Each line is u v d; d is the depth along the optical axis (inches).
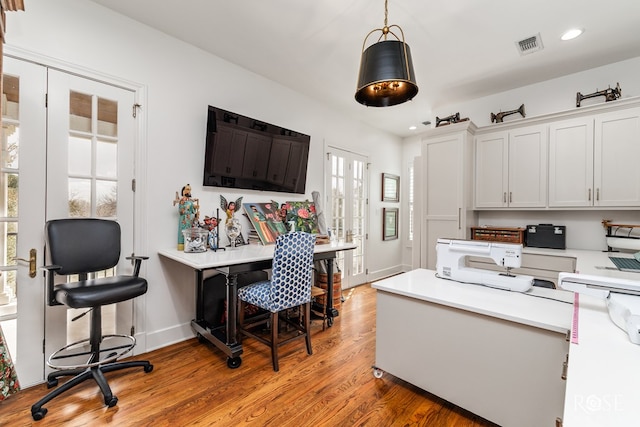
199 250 99.3
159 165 99.5
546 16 88.4
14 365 74.7
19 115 75.0
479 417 66.0
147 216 97.0
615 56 110.1
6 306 74.7
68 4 81.4
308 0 82.7
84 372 73.0
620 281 50.2
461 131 136.3
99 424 63.4
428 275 84.5
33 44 76.2
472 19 89.7
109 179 89.6
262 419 65.7
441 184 142.2
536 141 125.4
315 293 109.7
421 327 69.1
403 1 82.1
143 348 95.9
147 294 97.2
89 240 79.3
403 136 221.8
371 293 168.1
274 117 133.7
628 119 106.0
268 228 125.1
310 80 133.2
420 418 66.0
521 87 135.9
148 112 96.7
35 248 77.5
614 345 37.4
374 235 198.2
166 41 100.4
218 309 108.5
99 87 87.4
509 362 56.5
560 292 67.8
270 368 86.7
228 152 114.7
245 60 116.6
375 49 65.4
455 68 119.2
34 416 64.1
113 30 89.3
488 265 129.8
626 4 83.0
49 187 79.4
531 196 126.5
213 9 87.7
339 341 105.8
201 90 109.3
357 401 71.9
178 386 77.5
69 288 69.3
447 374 65.0
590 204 113.1
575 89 123.0
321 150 157.6
